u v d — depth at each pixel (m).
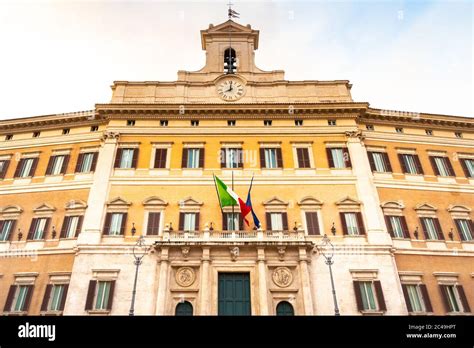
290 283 23.75
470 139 33.03
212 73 35.06
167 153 30.30
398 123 32.97
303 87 33.88
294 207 27.64
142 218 26.94
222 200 26.30
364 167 29.58
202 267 23.77
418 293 24.72
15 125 32.81
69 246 26.11
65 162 30.69
